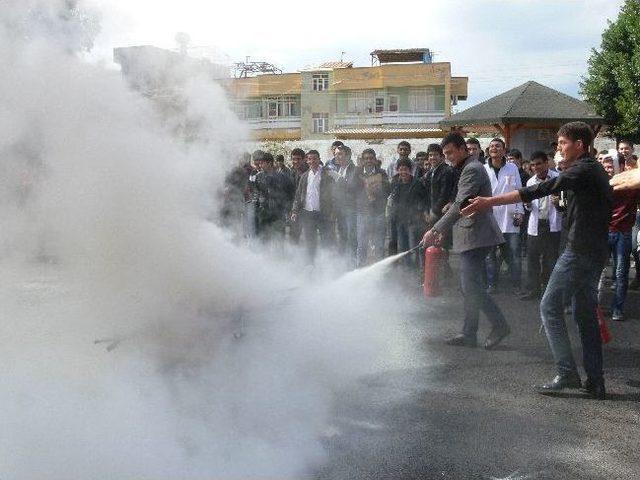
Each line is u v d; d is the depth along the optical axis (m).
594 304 3.94
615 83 22.70
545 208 6.81
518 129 19.19
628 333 5.57
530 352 4.94
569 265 3.93
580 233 3.89
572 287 3.94
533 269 6.99
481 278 4.98
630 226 5.91
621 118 22.56
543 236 6.86
